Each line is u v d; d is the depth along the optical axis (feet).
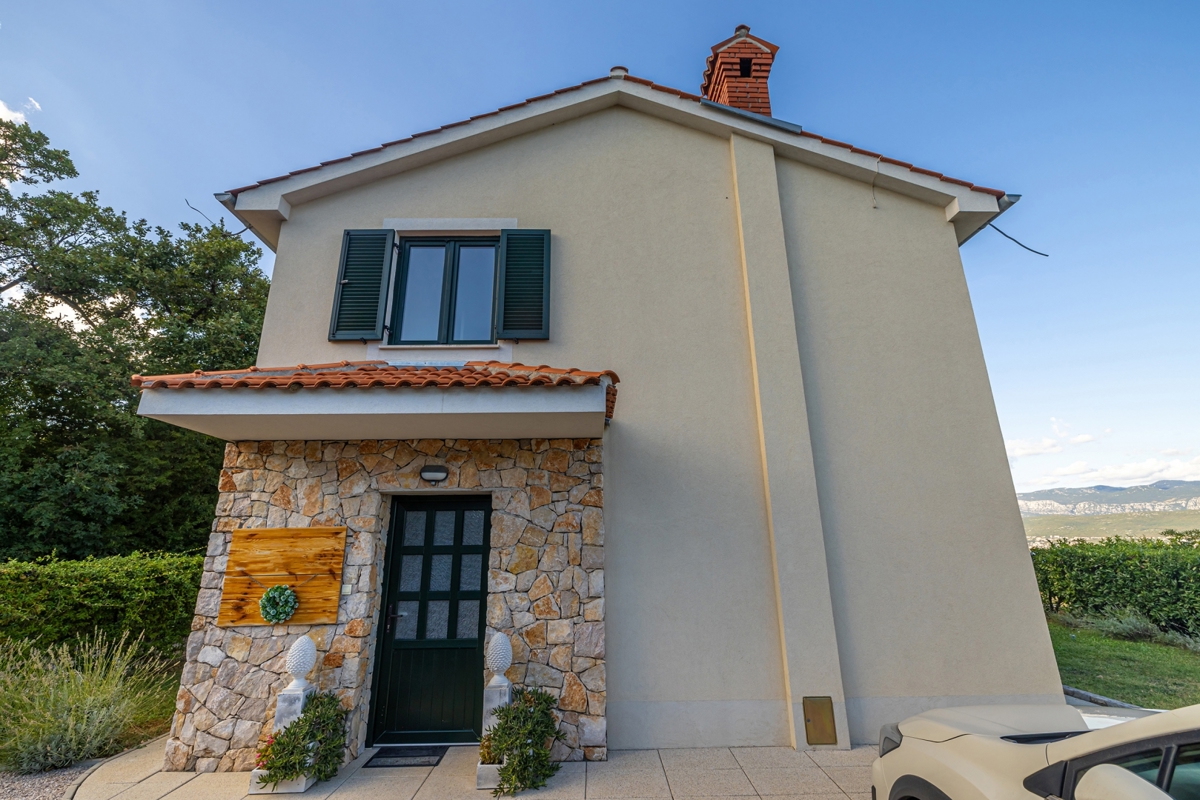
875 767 11.23
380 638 18.85
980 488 20.99
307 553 18.25
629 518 20.30
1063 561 36.55
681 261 23.47
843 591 19.88
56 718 17.30
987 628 19.65
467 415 16.57
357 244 23.70
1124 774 6.50
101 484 41.98
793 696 18.48
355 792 15.24
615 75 25.29
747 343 22.43
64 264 47.26
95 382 42.78
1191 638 29.78
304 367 19.90
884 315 22.93
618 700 18.72
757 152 24.49
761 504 20.57
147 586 26.53
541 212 24.25
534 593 18.30
